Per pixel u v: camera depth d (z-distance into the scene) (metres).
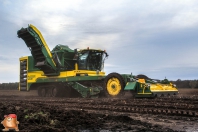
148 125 6.45
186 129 6.01
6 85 43.41
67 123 6.29
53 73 20.53
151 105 10.09
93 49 18.73
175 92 15.12
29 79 22.44
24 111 7.45
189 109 9.02
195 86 30.70
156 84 13.88
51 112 7.52
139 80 13.31
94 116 7.60
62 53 20.08
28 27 19.48
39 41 19.92
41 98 17.72
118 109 9.55
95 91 16.61
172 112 8.50
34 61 21.92
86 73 18.52
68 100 14.15
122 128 5.99
